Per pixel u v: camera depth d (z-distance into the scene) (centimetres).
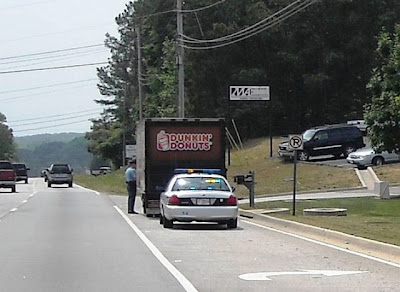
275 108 7694
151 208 3312
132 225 2895
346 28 7712
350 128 6141
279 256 1903
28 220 3166
